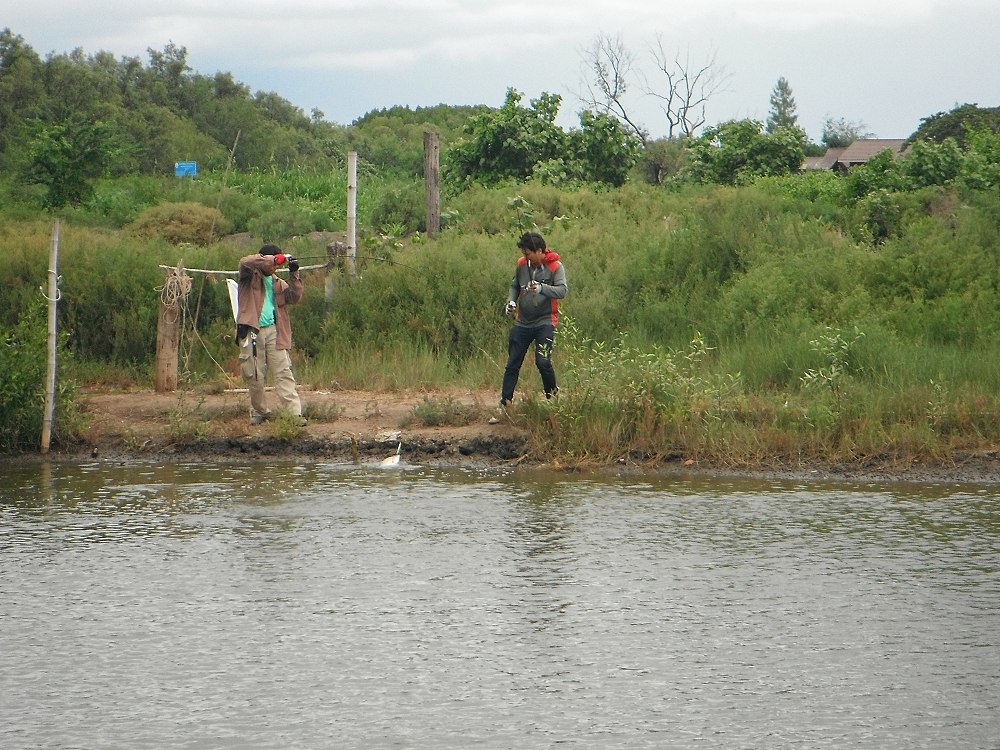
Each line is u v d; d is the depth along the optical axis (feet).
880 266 94.63
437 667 37.52
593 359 75.46
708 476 66.95
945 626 41.01
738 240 100.68
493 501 60.29
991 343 82.48
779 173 167.84
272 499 61.05
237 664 37.86
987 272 92.22
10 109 271.49
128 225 145.79
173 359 86.33
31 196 166.71
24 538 53.16
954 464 66.44
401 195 143.02
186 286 86.89
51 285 74.64
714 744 31.94
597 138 164.96
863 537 52.75
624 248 104.58
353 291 95.55
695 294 93.91
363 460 71.87
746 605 43.32
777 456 68.39
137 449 73.92
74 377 88.38
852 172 132.05
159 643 39.78
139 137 250.78
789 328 85.51
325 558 49.73
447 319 93.35
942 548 50.83
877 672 36.96
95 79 298.97
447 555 50.06
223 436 74.13
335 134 311.47
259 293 74.23
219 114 285.64
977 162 130.62
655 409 71.56
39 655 38.70
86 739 32.50
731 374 79.77
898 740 32.14
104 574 47.55
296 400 75.36
